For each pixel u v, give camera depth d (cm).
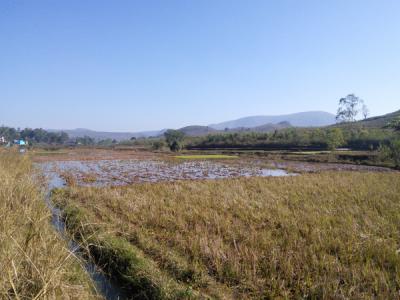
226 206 1109
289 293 536
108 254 661
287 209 1081
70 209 961
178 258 654
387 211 1061
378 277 573
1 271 404
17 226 508
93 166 3020
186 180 1991
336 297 508
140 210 1039
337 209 1092
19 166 1348
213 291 537
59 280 414
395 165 3150
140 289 563
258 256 661
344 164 3491
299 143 6141
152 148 7331
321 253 678
